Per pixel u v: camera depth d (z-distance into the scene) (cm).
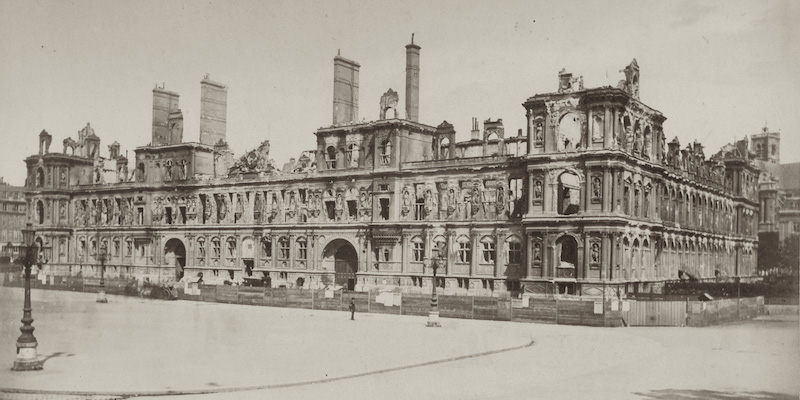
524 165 7806
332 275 9756
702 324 5975
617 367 3847
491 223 8106
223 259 10619
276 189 10162
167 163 11419
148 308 7450
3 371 3600
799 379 3469
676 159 8912
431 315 5916
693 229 9075
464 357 4175
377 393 3130
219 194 10762
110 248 12006
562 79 7406
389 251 8925
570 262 7512
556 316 6203
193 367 3750
